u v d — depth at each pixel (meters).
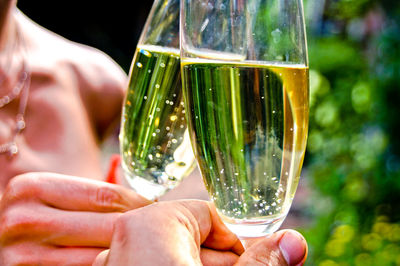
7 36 0.67
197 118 0.38
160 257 0.35
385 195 1.20
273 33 0.37
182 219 0.38
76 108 0.73
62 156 0.69
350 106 1.26
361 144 1.24
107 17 3.31
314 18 1.33
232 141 0.37
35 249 0.43
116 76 0.80
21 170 0.65
